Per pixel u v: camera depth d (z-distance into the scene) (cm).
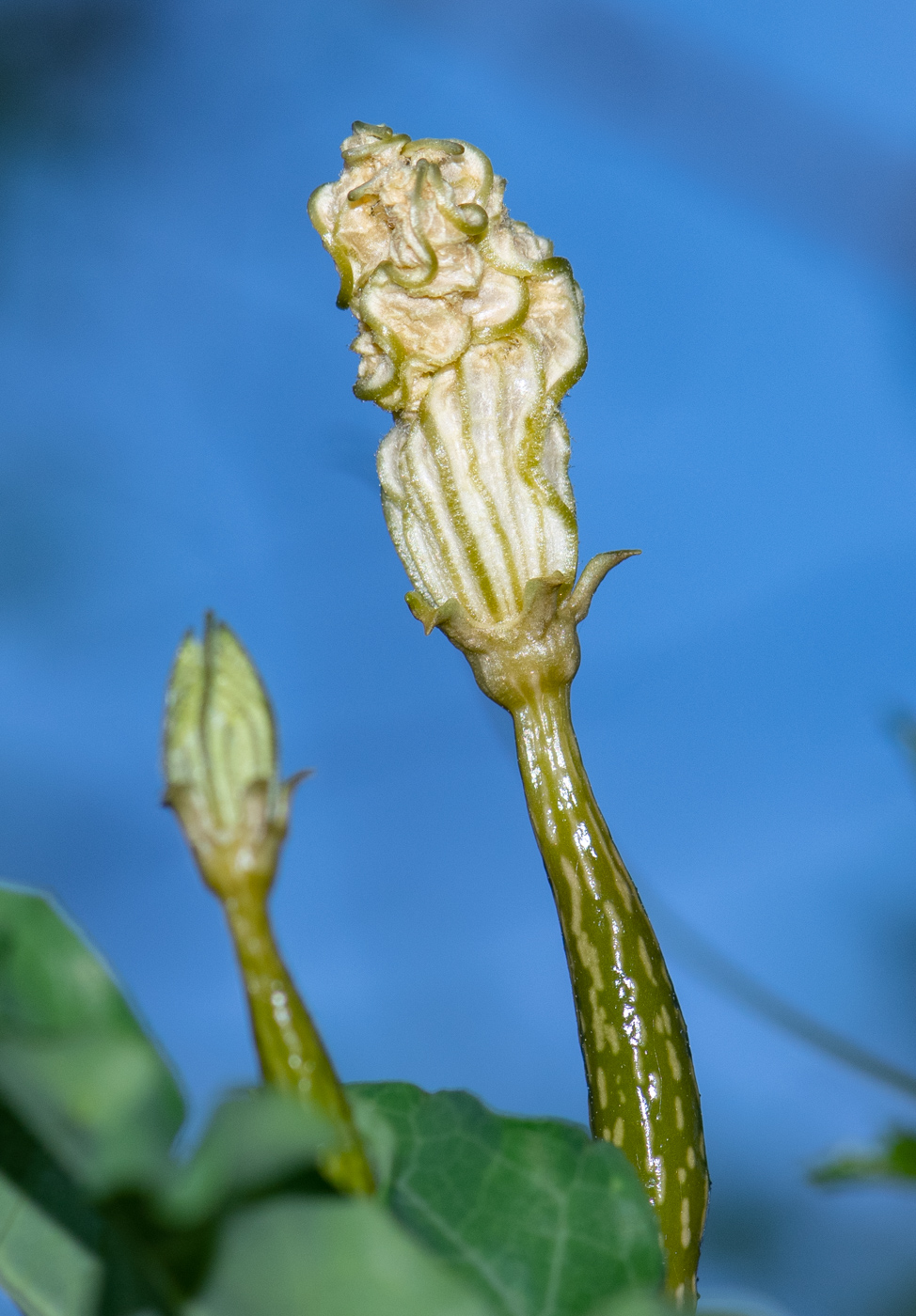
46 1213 14
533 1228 15
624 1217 15
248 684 15
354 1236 13
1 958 14
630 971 16
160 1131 13
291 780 15
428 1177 15
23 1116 14
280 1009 15
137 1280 14
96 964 14
